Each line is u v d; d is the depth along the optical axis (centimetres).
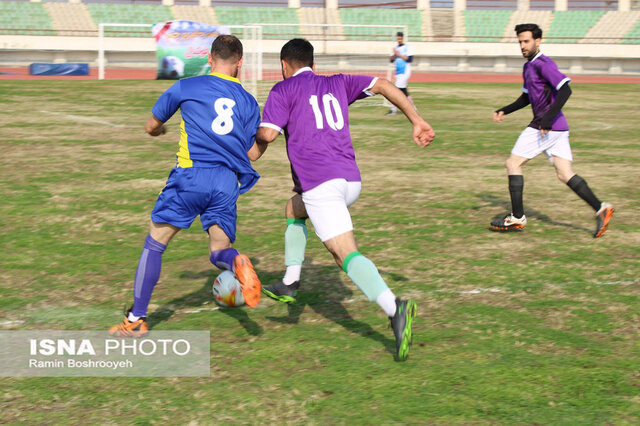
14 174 959
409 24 5134
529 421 329
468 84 3375
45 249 618
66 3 4731
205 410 338
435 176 1004
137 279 408
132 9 4825
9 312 470
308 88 410
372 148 1282
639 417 333
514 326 447
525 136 676
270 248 628
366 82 416
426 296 505
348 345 415
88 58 4509
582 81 4025
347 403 345
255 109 415
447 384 365
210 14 5012
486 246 641
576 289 521
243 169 410
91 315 465
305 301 493
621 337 430
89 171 988
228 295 389
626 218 759
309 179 399
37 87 2498
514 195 682
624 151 1268
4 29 4434
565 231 701
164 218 396
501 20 5225
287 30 4891
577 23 5228
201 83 401
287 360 394
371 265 381
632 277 552
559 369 384
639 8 5344
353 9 5159
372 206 805
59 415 333
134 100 2070
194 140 397
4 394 355
